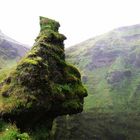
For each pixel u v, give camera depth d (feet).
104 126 311.68
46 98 88.33
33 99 83.25
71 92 103.14
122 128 315.58
